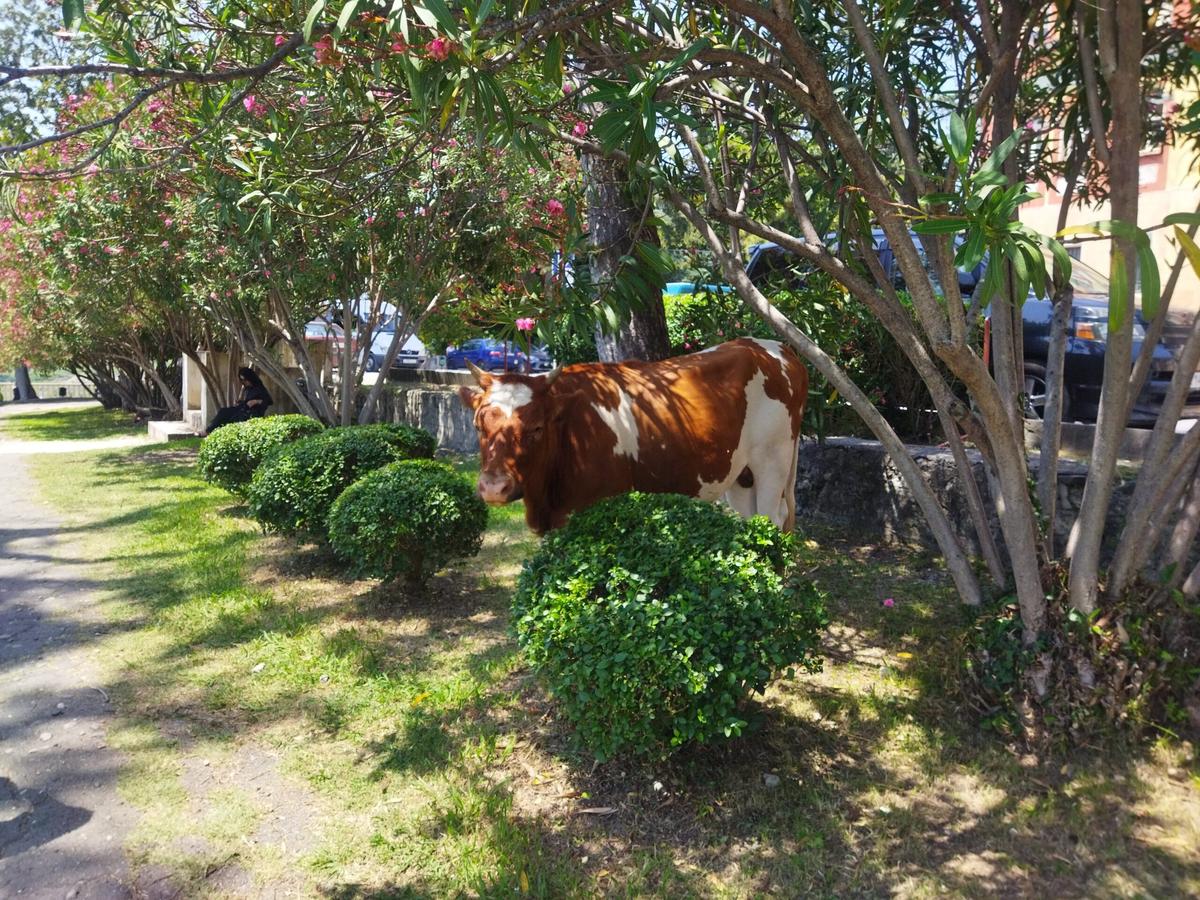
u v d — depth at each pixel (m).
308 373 12.04
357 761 3.91
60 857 3.27
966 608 4.18
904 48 4.52
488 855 3.20
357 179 5.54
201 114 4.15
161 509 9.38
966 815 3.34
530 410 4.14
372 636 5.38
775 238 4.23
